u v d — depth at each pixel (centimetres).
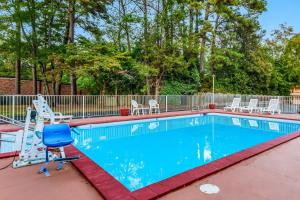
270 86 2428
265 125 1059
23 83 1962
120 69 1497
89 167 385
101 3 1402
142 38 1672
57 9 1365
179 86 1798
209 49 1945
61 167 397
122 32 1727
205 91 1995
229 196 288
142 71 1480
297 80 2486
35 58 1281
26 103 948
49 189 309
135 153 614
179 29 1705
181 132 912
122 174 456
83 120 1000
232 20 2041
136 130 948
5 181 335
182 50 1700
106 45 1363
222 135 855
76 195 292
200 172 360
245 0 1981
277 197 285
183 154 605
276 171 379
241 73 2192
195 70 1922
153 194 286
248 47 2192
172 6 1653
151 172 468
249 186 318
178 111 1440
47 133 380
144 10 1672
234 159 429
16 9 1194
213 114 1380
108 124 990
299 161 432
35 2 1278
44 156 419
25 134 407
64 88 2133
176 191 304
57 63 1256
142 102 1334
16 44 1230
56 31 1412
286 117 1093
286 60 2486
